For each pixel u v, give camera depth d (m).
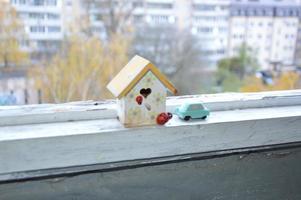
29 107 0.70
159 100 0.68
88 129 0.66
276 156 0.75
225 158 0.72
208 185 0.72
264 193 0.75
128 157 0.68
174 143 0.69
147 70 0.66
